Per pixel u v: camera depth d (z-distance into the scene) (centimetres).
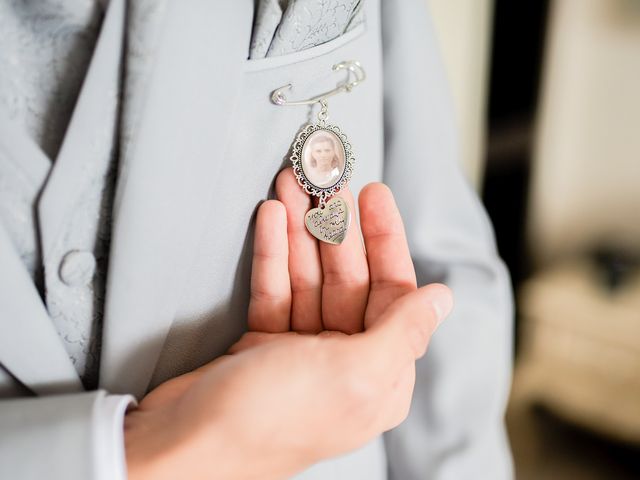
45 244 33
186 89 32
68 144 32
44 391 33
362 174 39
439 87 44
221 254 35
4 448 28
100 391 30
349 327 35
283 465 30
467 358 45
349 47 36
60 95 34
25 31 33
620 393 105
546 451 110
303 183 35
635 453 105
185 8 32
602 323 104
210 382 29
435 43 45
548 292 115
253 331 36
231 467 29
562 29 98
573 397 110
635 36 100
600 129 111
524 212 109
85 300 34
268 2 34
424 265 45
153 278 33
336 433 30
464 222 46
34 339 32
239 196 35
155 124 32
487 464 46
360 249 35
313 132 36
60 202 33
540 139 104
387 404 30
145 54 32
